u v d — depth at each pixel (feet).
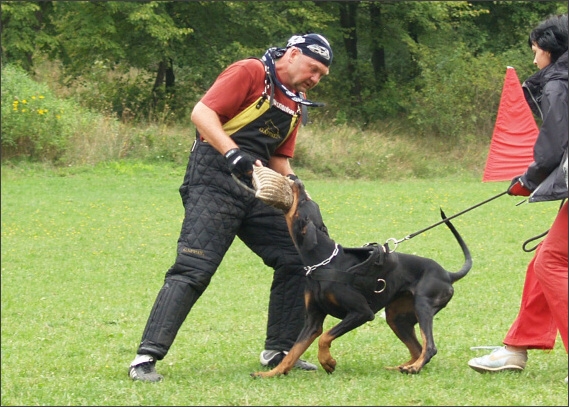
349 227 55.67
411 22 114.01
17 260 44.45
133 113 101.24
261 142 20.48
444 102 100.07
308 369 21.13
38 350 24.77
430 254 45.70
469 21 115.44
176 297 19.94
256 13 103.45
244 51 102.58
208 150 20.34
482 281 37.52
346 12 112.88
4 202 62.64
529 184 18.15
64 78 106.22
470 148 98.68
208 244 20.20
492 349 23.32
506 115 67.92
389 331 27.07
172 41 101.71
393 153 89.35
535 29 18.62
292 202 19.75
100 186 71.31
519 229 54.75
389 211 62.75
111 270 42.09
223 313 31.37
